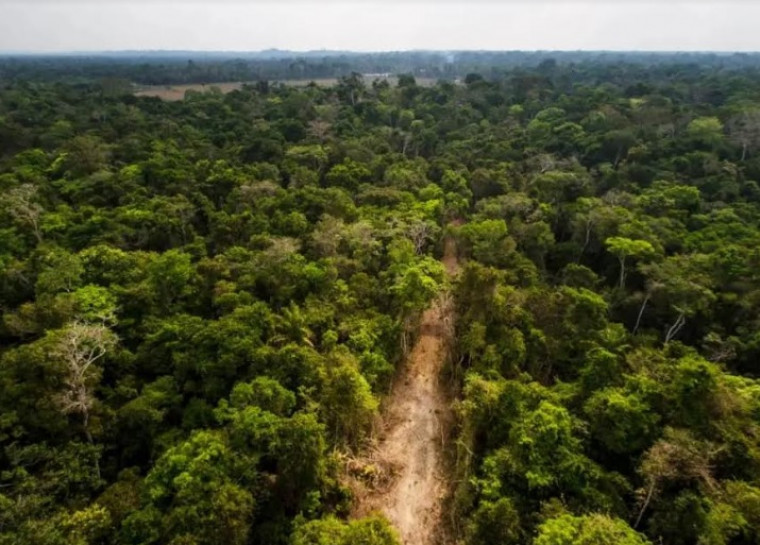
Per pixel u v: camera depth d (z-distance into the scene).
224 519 19.00
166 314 34.59
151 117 101.62
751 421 24.09
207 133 92.38
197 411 26.11
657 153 72.19
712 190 61.09
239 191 57.19
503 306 34.69
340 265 41.38
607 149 77.19
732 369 33.38
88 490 23.06
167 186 58.91
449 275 44.81
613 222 47.97
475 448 26.17
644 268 40.41
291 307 34.91
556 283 45.53
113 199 56.69
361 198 59.66
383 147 84.38
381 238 46.56
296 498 22.89
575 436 24.67
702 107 98.44
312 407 25.47
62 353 25.34
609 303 41.22
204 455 20.86
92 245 43.12
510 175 69.25
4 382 25.14
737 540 19.86
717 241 45.72
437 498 25.61
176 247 47.59
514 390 26.53
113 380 29.67
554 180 59.06
